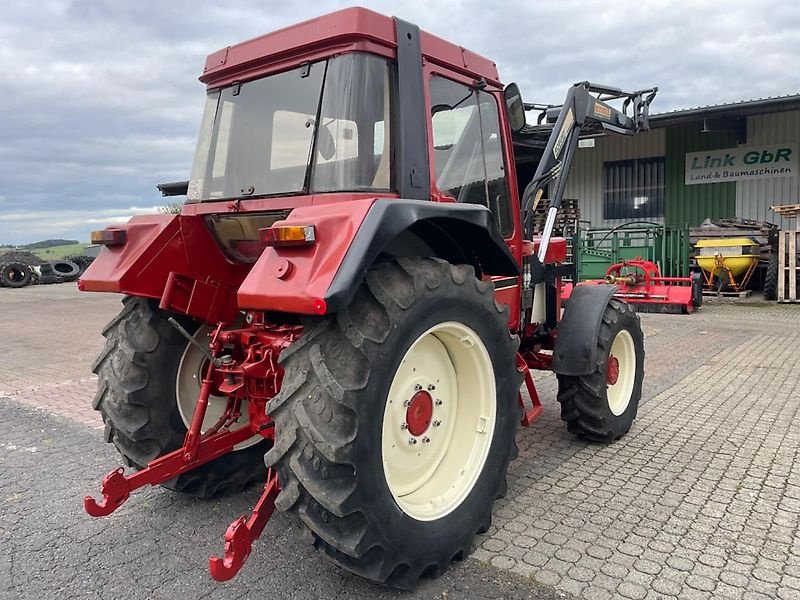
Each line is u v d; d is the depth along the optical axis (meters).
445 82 3.13
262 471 3.61
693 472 3.74
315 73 2.78
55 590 2.63
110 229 3.12
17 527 3.21
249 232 3.12
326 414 2.21
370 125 2.66
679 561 2.74
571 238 12.70
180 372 3.26
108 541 3.04
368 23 2.67
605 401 4.07
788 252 12.25
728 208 15.01
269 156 2.95
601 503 3.33
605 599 2.47
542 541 2.94
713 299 12.99
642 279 11.55
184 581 2.68
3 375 7.11
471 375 2.92
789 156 14.15
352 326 2.29
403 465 2.71
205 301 3.21
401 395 2.65
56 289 20.72
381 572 2.35
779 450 4.09
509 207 3.72
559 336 4.03
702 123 14.25
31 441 4.65
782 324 9.61
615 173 16.41
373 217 2.24
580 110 4.45
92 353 8.52
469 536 2.75
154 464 2.74
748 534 2.97
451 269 2.64
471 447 2.92
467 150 3.31
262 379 2.78
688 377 6.20
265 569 2.75
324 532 2.25
